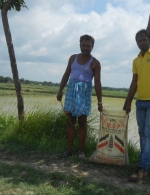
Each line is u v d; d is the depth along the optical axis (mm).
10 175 2961
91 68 3592
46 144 4156
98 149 3479
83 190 2686
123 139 3410
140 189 2818
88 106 3613
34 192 2613
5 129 4898
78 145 4102
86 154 3885
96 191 2680
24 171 3117
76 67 3605
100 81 3607
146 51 3172
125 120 3420
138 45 3172
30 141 4230
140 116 3248
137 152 4020
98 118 4621
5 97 15148
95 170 3295
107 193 2660
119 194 2674
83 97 3543
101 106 3553
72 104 3547
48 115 4629
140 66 3168
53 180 2896
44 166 3363
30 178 2898
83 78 3564
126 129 3420
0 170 3068
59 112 4648
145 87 3131
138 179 3012
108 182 2957
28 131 4500
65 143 4211
